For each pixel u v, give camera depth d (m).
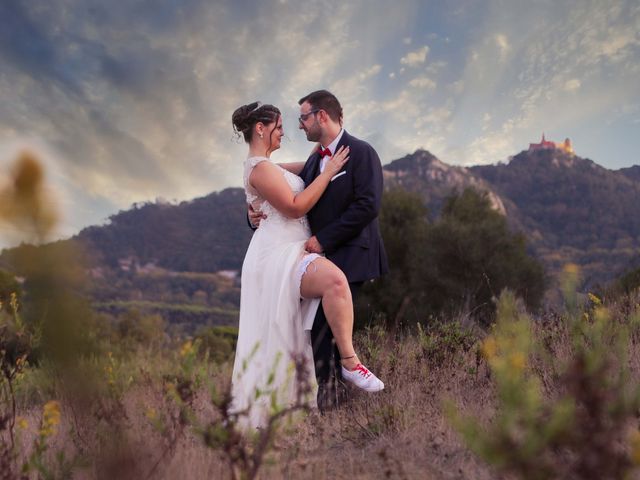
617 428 1.47
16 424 3.01
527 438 1.46
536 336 3.46
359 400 3.49
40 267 0.37
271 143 3.91
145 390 3.58
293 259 3.68
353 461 2.42
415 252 23.23
